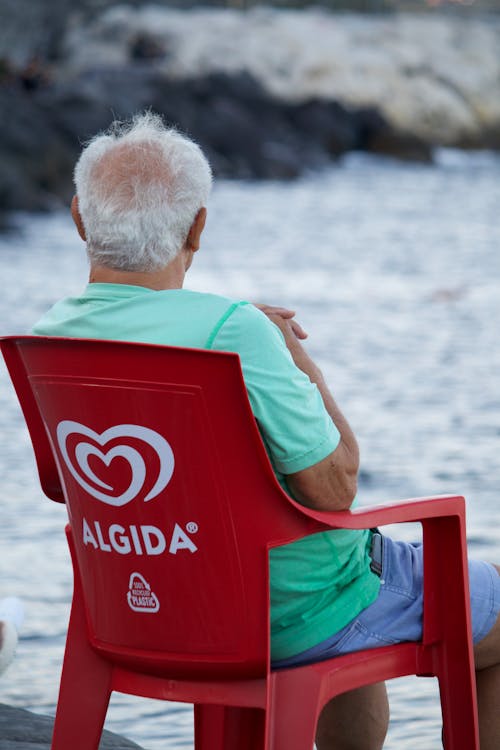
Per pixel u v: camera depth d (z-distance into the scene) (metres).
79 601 7.02
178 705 10.70
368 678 6.85
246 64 135.00
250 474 6.24
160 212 6.66
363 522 6.57
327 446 6.57
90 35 136.88
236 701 6.50
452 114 138.38
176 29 137.12
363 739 7.88
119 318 6.63
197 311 6.56
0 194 76.62
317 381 7.02
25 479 18.20
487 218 74.44
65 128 97.62
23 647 11.64
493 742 7.45
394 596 7.12
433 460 19.36
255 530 6.30
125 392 6.21
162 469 6.26
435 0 158.38
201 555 6.33
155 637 6.54
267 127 116.44
